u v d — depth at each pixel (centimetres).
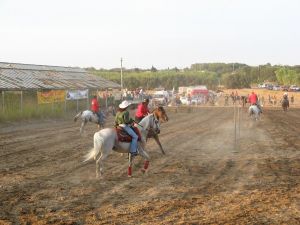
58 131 3036
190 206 1159
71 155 1986
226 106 7144
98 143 1438
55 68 5825
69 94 4734
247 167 1714
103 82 6425
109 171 1620
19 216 1070
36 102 4300
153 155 1992
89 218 1056
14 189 1345
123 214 1088
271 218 1051
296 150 2148
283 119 4272
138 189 1348
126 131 1476
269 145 2331
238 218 1051
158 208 1141
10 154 2011
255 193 1296
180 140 2559
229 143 2423
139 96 6906
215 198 1241
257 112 3981
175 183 1431
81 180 1473
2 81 3856
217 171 1636
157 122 1864
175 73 14738
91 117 2823
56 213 1097
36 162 1808
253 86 14712
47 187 1373
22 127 3272
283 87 12250
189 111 5550
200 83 14562
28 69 4972
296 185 1399
